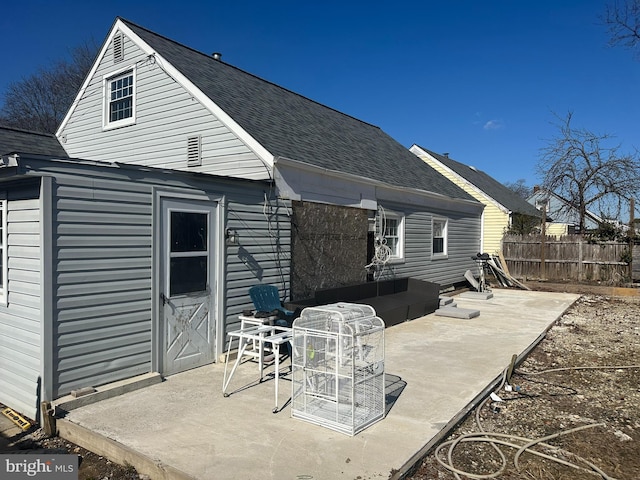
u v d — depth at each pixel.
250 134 7.91
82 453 3.89
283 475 3.26
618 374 6.15
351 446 3.73
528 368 6.43
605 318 10.62
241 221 6.66
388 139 16.98
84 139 11.01
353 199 9.81
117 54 10.25
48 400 4.38
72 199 4.53
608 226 16.41
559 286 16.06
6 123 26.53
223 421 4.22
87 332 4.70
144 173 5.22
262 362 5.53
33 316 4.50
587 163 20.91
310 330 4.22
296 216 7.88
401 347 7.36
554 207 26.06
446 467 3.52
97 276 4.77
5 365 4.90
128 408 4.51
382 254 10.77
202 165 8.65
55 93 28.23
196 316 5.94
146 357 5.30
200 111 8.72
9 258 4.79
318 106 14.27
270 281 7.26
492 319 10.12
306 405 4.41
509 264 17.95
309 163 8.17
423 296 11.19
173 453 3.58
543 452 3.82
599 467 3.58
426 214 13.47
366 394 4.45
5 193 4.79
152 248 5.33
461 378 5.69
